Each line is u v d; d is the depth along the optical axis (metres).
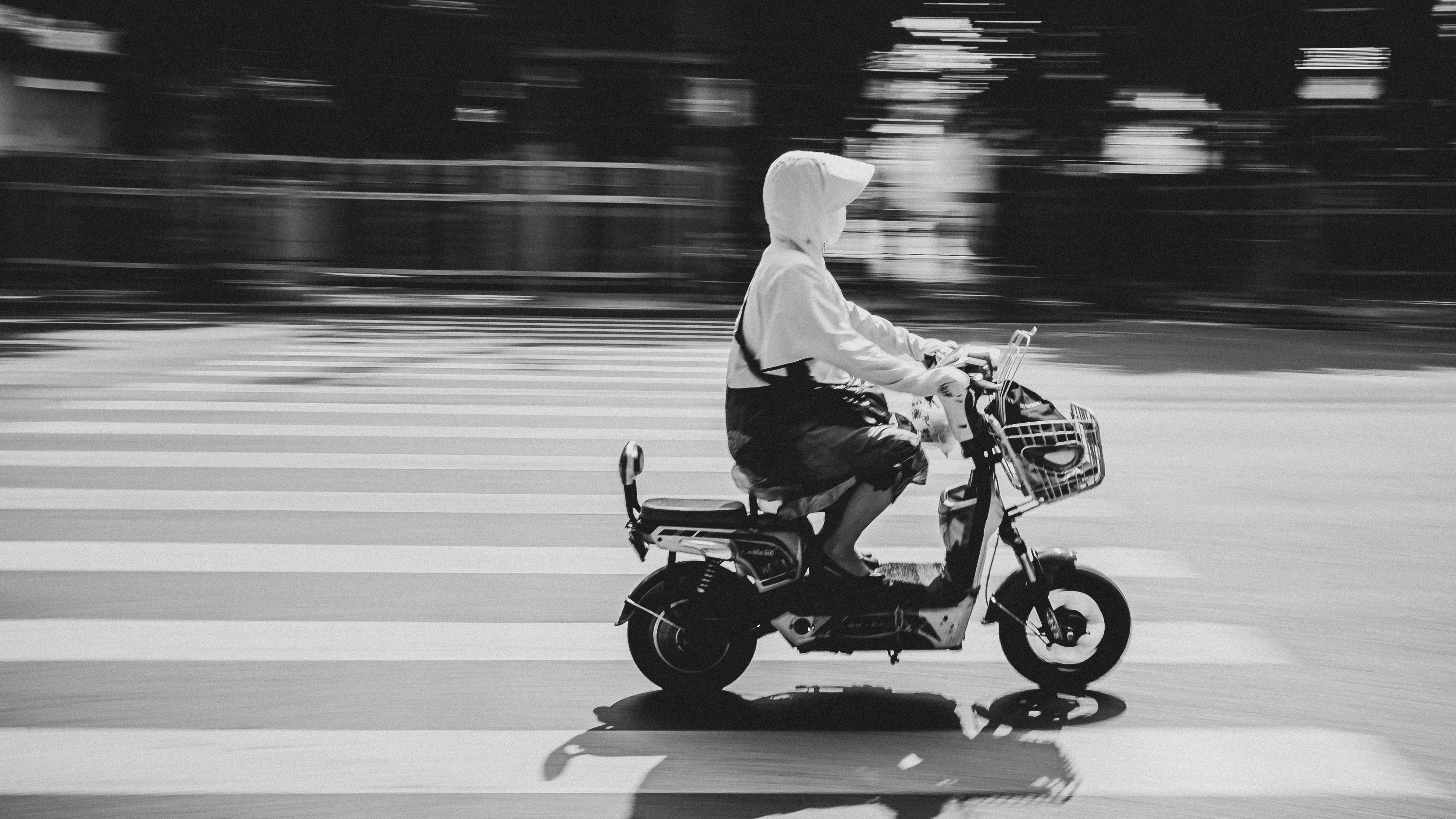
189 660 4.51
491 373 11.91
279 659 4.52
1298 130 19.97
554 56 19.77
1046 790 3.57
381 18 19.62
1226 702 4.21
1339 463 8.20
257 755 3.73
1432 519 6.73
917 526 6.57
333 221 19.52
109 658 4.51
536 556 5.90
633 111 20.75
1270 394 11.12
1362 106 19.73
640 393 10.81
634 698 4.24
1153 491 7.35
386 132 21.19
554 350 13.88
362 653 4.61
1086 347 14.73
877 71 20.12
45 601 5.13
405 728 3.95
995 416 4.05
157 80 21.20
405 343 14.35
